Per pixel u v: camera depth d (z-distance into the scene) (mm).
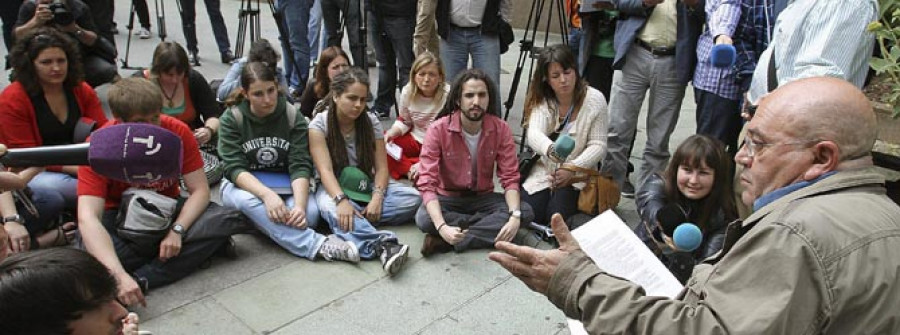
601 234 1798
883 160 2934
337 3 5238
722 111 3281
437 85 4082
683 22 3424
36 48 3027
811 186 1191
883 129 3285
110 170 1490
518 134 5047
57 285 1048
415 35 4621
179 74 3801
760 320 1061
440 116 3420
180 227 2840
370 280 2979
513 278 3039
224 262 3074
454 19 4359
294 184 3305
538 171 3611
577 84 3553
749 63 3160
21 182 2020
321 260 3129
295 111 3418
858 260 1061
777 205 1213
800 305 1062
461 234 3105
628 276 1729
